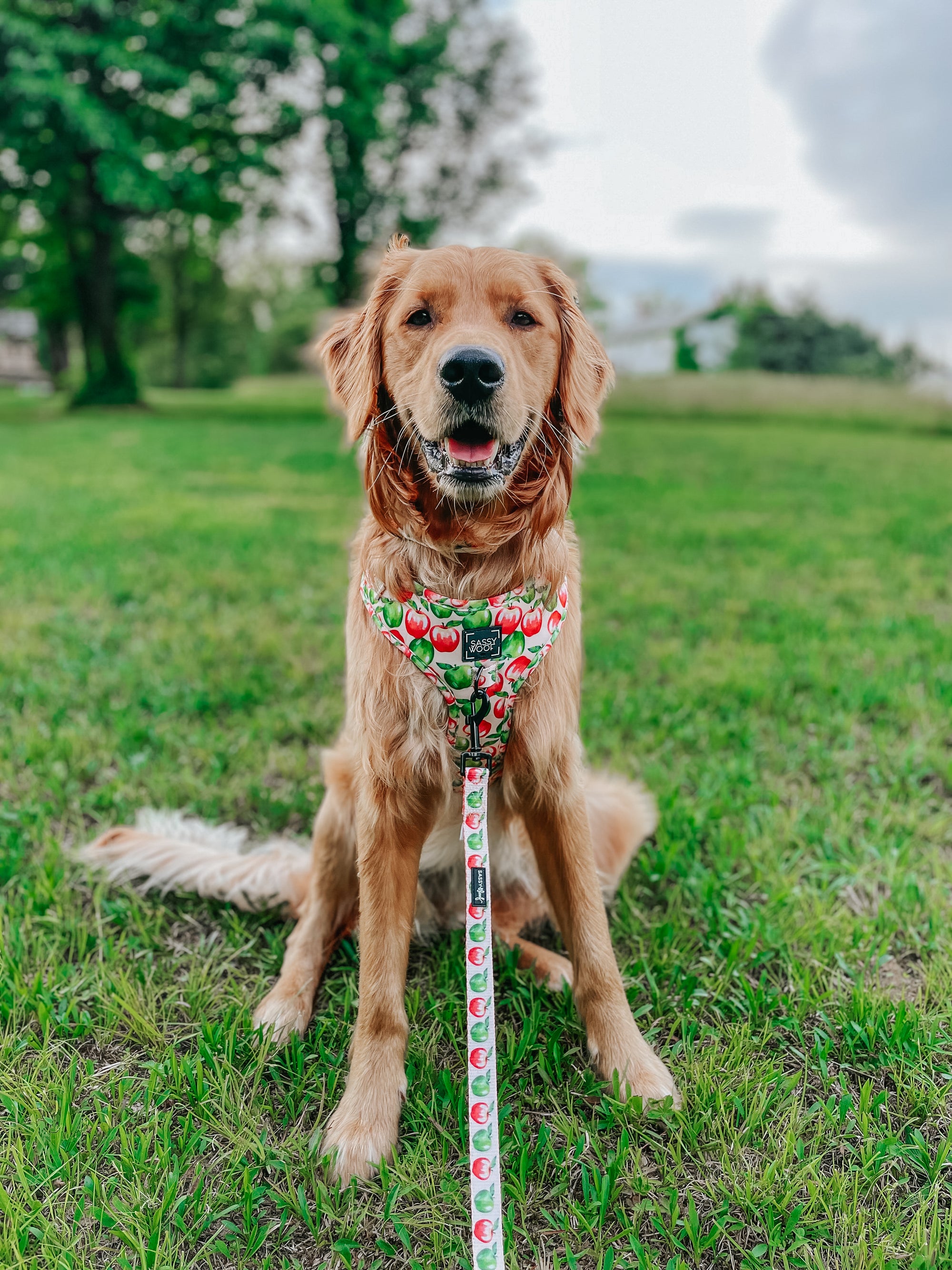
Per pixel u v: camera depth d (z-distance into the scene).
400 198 9.15
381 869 0.72
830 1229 0.57
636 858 0.96
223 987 0.77
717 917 0.85
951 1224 0.56
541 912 0.88
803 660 1.49
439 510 0.73
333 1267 0.56
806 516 2.96
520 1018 0.76
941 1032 0.71
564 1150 0.62
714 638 1.65
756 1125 0.63
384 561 0.73
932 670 1.43
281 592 1.92
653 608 1.82
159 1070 0.67
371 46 7.73
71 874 0.93
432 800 0.75
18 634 1.59
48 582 1.95
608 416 8.40
